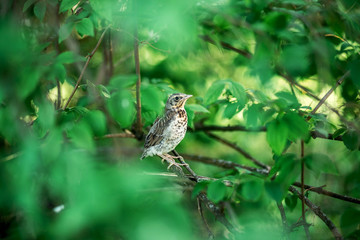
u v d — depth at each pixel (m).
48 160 2.74
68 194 2.48
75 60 3.45
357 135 6.18
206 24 6.89
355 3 5.56
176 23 3.26
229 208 7.03
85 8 5.89
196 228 2.86
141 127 8.45
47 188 2.78
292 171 4.11
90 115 3.97
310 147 8.41
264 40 4.59
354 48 6.35
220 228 7.01
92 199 2.16
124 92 4.44
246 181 4.23
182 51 8.83
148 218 2.16
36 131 4.15
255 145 13.23
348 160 8.74
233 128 10.41
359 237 5.41
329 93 6.10
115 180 2.24
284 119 4.31
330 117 7.57
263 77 5.43
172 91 7.56
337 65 6.64
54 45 6.45
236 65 10.95
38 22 6.50
